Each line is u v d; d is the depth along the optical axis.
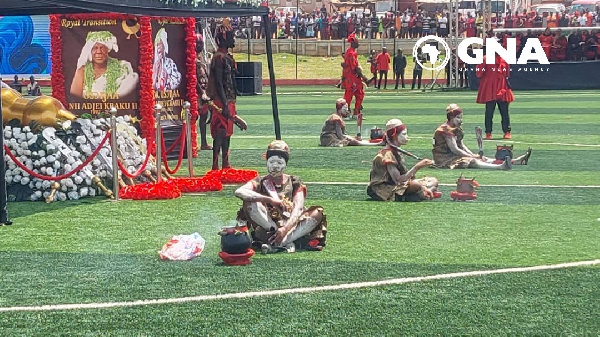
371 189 14.96
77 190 15.35
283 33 74.69
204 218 13.45
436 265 10.40
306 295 9.18
